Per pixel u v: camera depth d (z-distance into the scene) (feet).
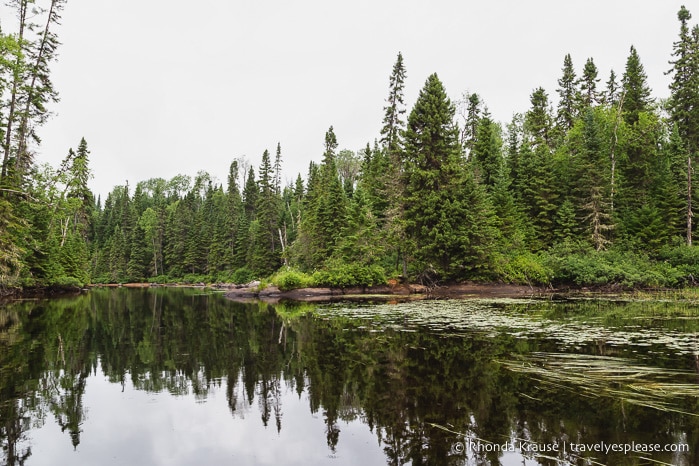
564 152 136.36
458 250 99.09
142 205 314.55
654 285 97.25
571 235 113.60
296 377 27.61
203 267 225.97
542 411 20.03
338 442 17.46
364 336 41.22
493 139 133.08
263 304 83.46
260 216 194.29
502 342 36.27
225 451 16.94
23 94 96.43
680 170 114.93
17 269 84.84
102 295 118.11
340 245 110.11
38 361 32.89
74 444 17.76
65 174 120.57
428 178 98.68
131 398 23.85
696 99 132.77
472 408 20.74
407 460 15.46
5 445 17.65
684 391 22.16
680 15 139.03
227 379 27.55
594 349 32.58
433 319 51.83
